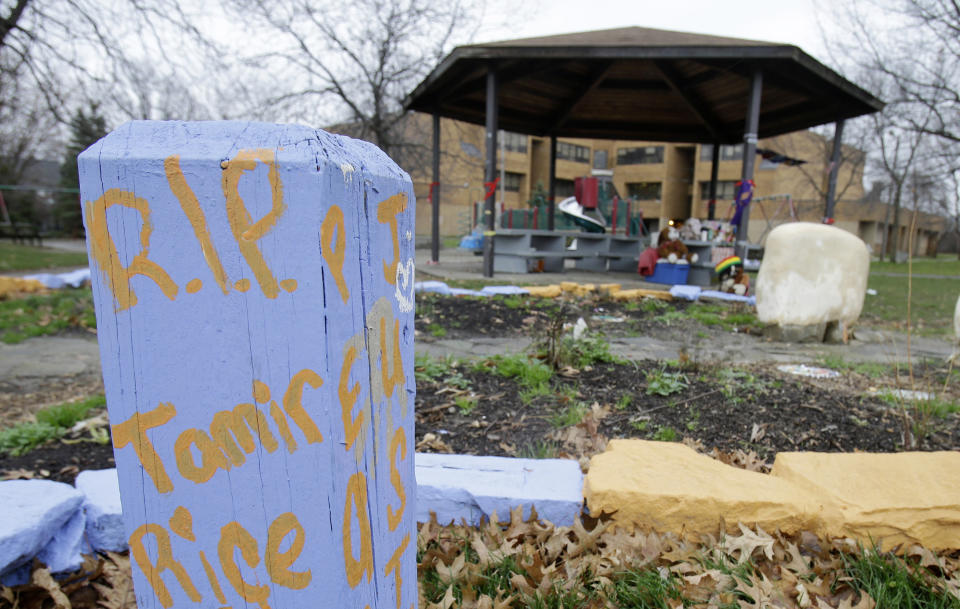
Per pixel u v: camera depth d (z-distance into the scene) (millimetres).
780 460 2371
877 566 1879
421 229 38469
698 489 2125
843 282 6297
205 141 824
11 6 11250
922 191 23859
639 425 3293
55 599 1786
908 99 19375
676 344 5996
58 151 29891
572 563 1933
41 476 2682
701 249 12781
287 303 824
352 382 883
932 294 12664
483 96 13648
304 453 870
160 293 850
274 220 802
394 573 1119
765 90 12328
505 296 8859
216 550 935
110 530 2027
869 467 2264
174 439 898
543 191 35531
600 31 12258
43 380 4648
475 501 2240
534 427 3309
